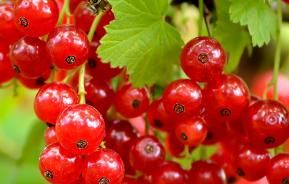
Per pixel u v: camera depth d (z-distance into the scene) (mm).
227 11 208
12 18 194
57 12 186
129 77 194
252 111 193
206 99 193
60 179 175
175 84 189
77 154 175
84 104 176
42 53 191
